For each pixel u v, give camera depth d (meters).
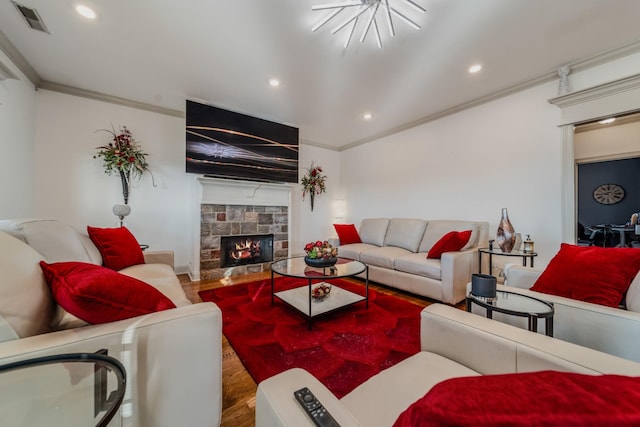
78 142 3.07
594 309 1.06
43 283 0.88
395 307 2.49
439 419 0.31
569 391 0.31
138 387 0.83
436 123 3.80
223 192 3.69
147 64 2.55
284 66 2.58
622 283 1.19
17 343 0.71
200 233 3.49
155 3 1.81
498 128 3.12
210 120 3.47
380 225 4.09
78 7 1.84
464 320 0.93
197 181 3.45
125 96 3.25
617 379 0.33
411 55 2.39
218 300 2.68
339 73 2.70
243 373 1.51
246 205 3.91
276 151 4.08
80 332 0.78
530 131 2.86
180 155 3.74
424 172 3.97
